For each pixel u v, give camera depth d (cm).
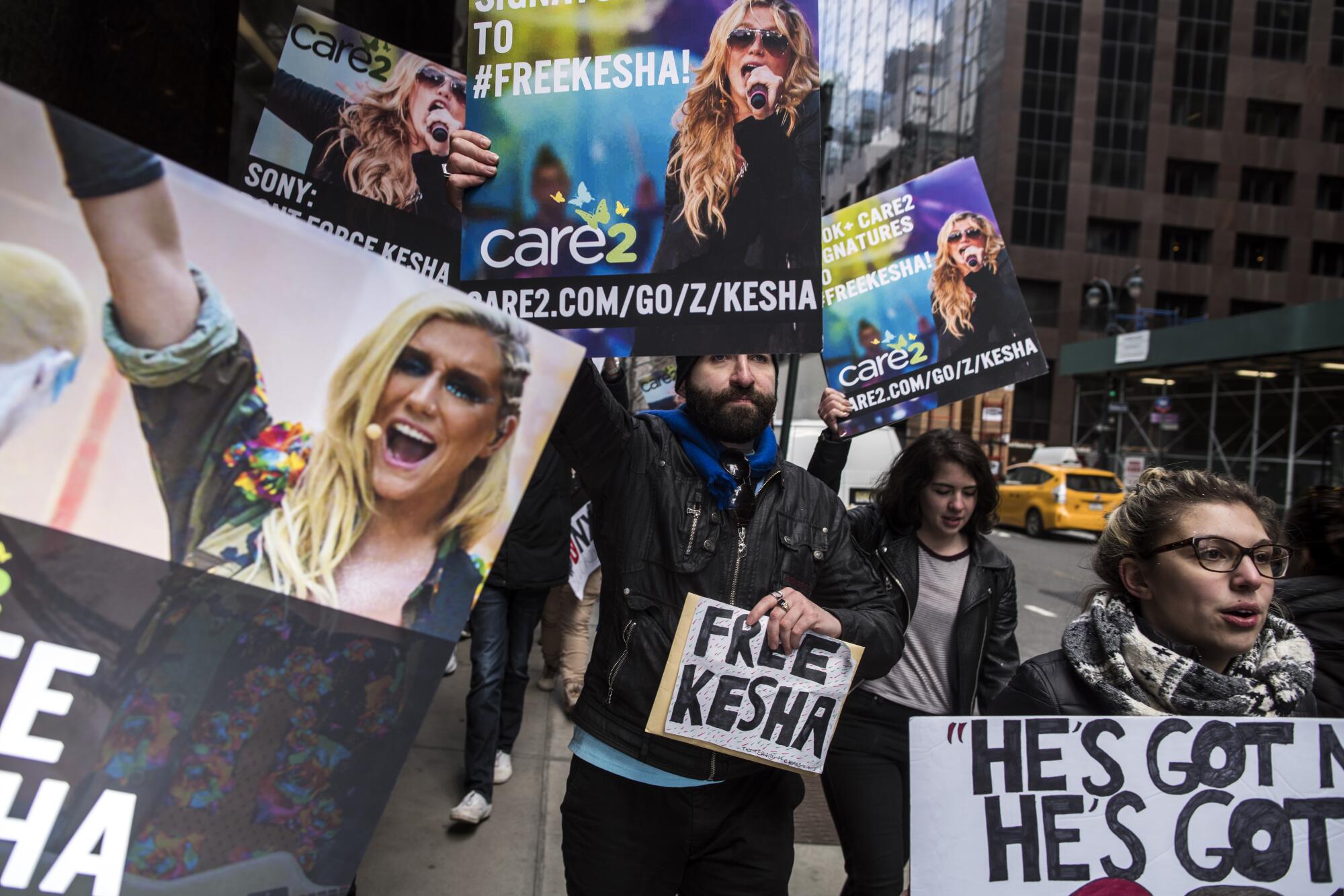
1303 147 4869
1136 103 4831
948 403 302
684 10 163
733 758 168
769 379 173
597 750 170
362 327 100
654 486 170
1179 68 4831
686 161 163
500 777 372
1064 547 1670
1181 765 146
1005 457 2484
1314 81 4841
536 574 350
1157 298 4938
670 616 167
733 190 162
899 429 2506
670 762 164
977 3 5031
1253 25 4825
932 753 149
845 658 170
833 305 311
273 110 241
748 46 162
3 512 85
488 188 166
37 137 84
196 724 93
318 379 98
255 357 94
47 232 84
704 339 162
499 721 346
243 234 93
